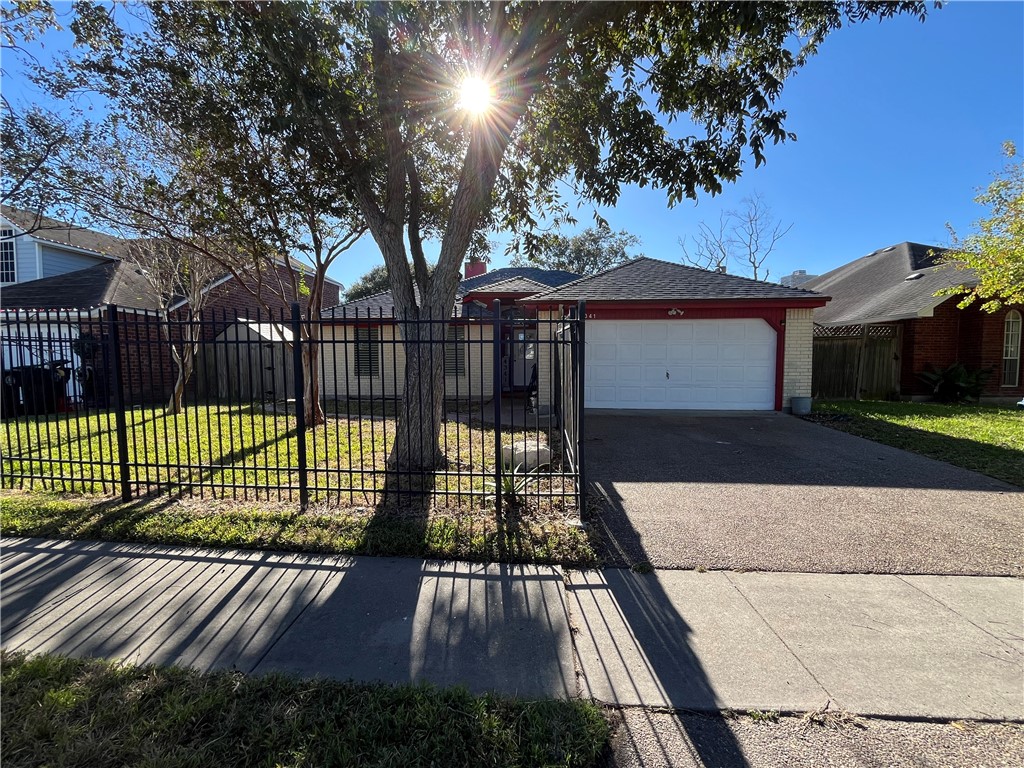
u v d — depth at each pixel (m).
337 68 5.31
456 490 5.20
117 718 2.13
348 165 5.49
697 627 2.89
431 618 2.97
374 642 2.73
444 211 7.90
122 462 4.92
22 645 2.65
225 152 6.93
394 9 4.37
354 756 1.94
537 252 7.38
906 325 13.34
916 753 2.00
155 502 4.88
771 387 10.89
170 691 2.29
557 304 10.86
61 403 11.23
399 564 3.68
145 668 2.44
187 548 3.92
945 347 13.16
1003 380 12.80
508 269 20.59
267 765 1.90
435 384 5.67
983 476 5.83
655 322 11.02
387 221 5.62
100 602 3.12
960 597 3.21
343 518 4.42
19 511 4.57
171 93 6.32
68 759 1.91
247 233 7.62
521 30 4.85
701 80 5.51
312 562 3.70
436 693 2.29
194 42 6.02
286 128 4.95
